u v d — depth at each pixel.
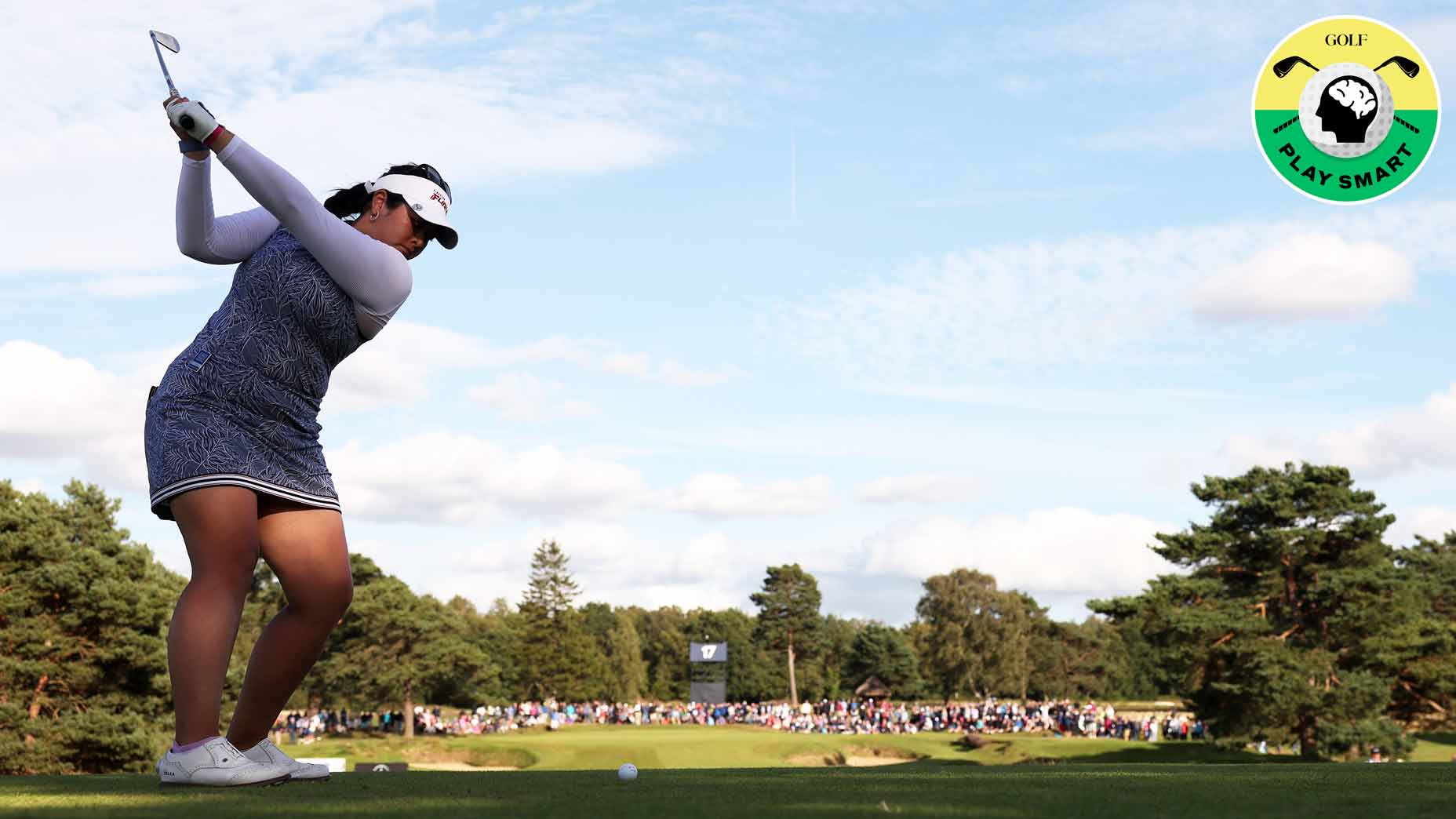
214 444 4.01
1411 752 52.03
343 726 79.88
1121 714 101.44
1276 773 4.66
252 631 76.88
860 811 2.90
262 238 4.31
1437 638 54.38
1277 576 56.38
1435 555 89.81
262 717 4.36
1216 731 54.81
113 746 40.19
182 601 3.98
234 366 4.05
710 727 87.31
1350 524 55.59
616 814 2.83
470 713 86.88
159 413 4.08
